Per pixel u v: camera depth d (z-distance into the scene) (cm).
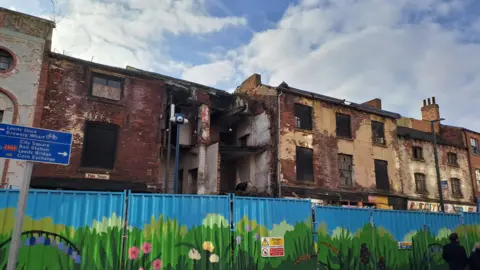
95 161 1622
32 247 761
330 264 1076
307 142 2217
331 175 2253
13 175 1415
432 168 2866
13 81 1482
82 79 1659
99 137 1655
